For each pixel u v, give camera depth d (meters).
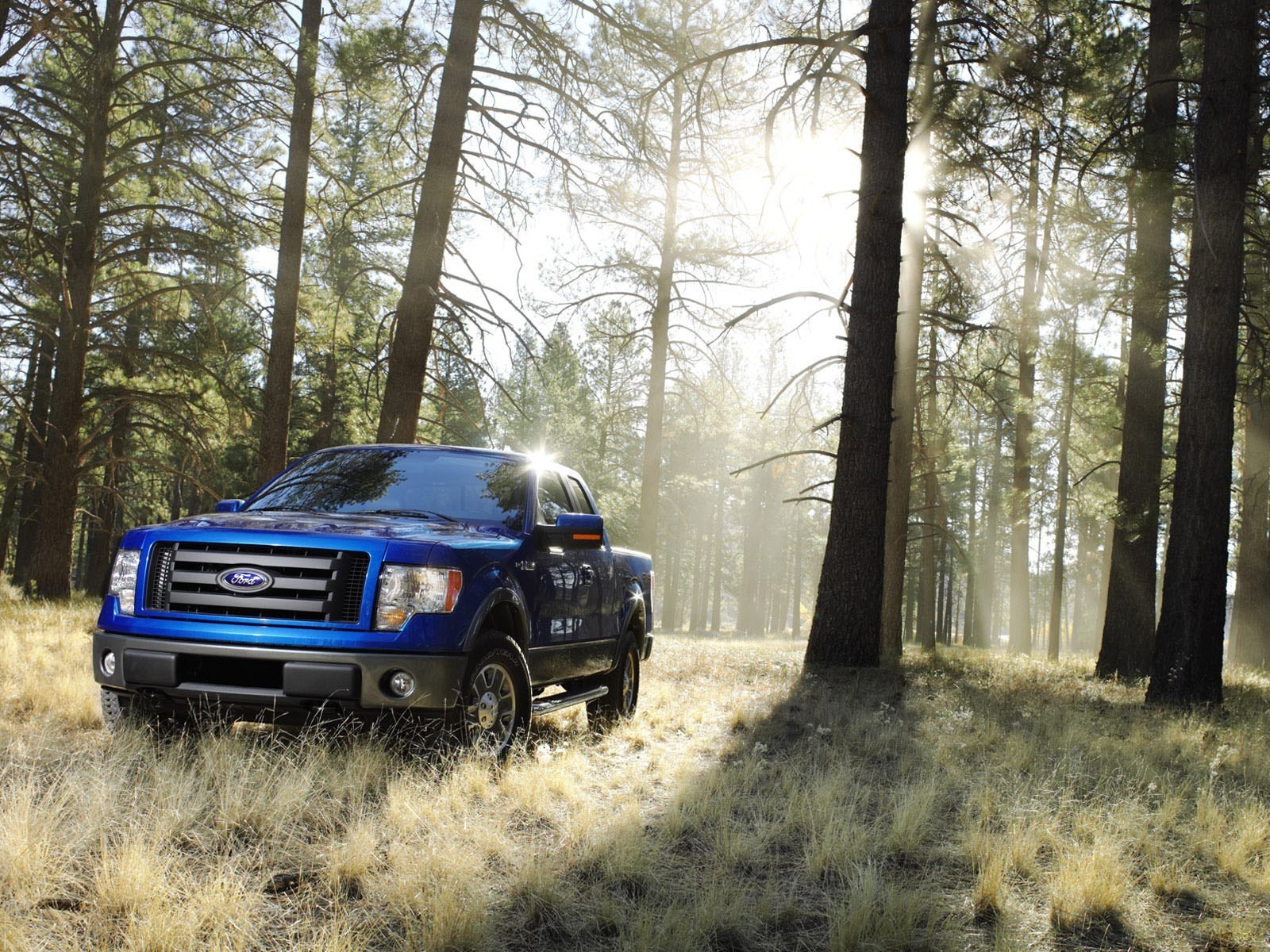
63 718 6.44
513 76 14.16
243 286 17.64
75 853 3.78
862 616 12.74
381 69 14.08
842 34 13.52
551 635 6.68
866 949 3.45
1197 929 3.91
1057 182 17.19
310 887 3.71
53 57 17.98
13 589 22.86
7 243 16.00
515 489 6.93
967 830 4.99
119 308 19.02
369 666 5.10
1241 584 23.78
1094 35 15.48
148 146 18.22
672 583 57.66
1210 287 11.23
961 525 48.09
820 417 21.61
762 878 4.23
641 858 4.16
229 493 33.47
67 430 18.69
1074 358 19.77
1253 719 9.87
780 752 7.02
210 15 15.77
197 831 4.21
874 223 12.96
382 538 5.45
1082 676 16.09
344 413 31.09
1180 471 11.32
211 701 5.23
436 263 14.01
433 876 3.72
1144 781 6.38
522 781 5.26
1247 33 11.34
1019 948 3.51
